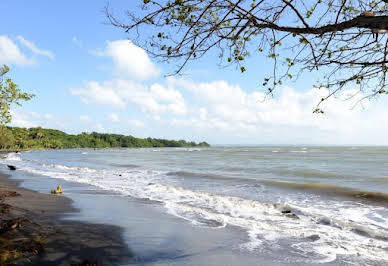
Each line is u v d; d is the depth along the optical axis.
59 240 5.49
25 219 6.74
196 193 11.92
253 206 9.59
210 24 2.50
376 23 1.98
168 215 8.23
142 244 5.67
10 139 109.94
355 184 15.21
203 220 7.73
